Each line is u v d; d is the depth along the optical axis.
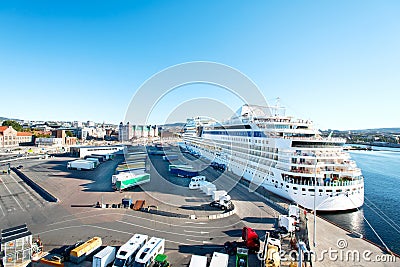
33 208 25.66
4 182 38.59
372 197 40.47
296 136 34.41
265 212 25.36
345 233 20.70
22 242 15.06
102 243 17.58
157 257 14.74
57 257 14.80
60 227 20.55
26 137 108.00
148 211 24.80
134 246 15.56
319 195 27.86
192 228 20.80
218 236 19.28
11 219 22.41
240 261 14.55
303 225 21.78
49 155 74.62
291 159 30.61
